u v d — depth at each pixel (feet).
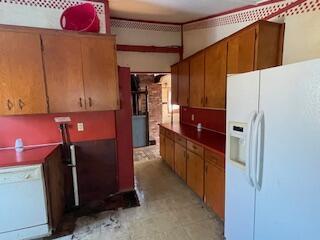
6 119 8.40
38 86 7.72
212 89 9.71
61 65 7.95
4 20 7.98
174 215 8.75
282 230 4.43
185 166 11.09
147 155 17.42
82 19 8.42
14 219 6.81
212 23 11.72
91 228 8.02
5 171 6.53
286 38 7.26
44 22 8.38
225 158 7.00
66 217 8.75
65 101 8.14
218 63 9.15
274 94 4.42
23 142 8.68
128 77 10.36
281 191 4.38
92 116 9.62
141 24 13.32
